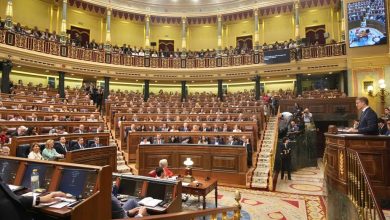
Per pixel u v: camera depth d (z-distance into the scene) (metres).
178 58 21.00
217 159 9.35
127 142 11.22
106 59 19.08
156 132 11.19
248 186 8.86
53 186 3.05
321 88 19.53
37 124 9.21
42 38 16.00
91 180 2.84
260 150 11.23
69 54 17.30
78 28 21.28
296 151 11.59
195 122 12.27
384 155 4.69
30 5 18.83
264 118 13.98
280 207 6.99
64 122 10.23
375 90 15.25
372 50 15.41
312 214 6.50
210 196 8.00
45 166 3.33
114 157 8.71
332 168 5.62
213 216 2.97
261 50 19.19
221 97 20.19
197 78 20.73
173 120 13.66
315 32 20.88
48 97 14.37
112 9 20.72
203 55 21.16
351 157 4.71
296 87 18.30
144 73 20.33
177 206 4.53
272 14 22.06
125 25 23.34
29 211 2.47
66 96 16.12
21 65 15.14
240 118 12.69
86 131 10.61
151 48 23.83
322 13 20.69
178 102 18.34
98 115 12.86
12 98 12.41
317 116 15.01
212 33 24.06
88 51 18.30
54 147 7.68
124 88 21.86
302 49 17.91
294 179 9.96
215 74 20.36
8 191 2.06
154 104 17.03
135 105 16.34
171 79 20.81
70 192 2.88
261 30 22.59
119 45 23.06
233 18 22.95
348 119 14.41
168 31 24.22
